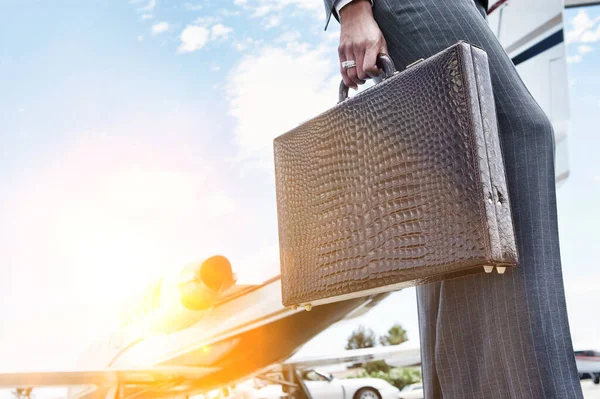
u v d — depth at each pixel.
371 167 0.96
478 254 0.79
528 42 5.24
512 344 0.96
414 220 0.88
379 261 0.93
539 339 0.94
